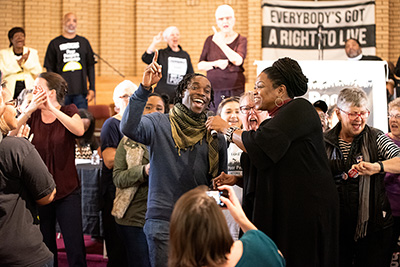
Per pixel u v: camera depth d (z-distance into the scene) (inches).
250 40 434.6
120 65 450.6
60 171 165.6
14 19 440.8
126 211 153.6
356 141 135.9
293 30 425.1
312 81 194.9
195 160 131.6
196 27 454.9
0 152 112.2
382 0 430.0
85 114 206.5
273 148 114.3
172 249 76.2
